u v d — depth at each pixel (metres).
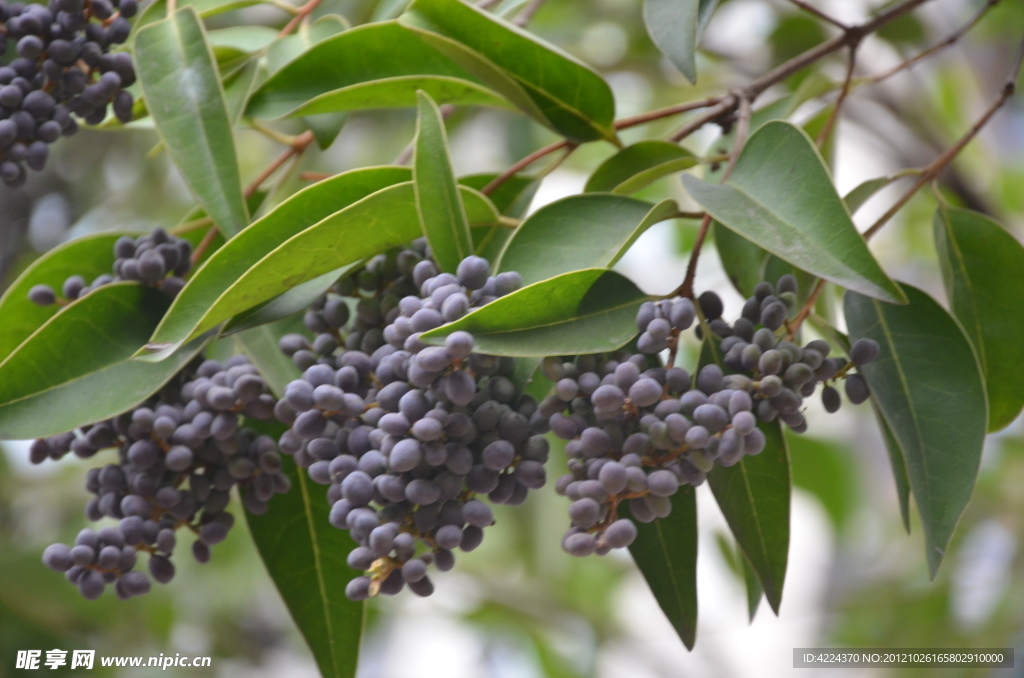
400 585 0.76
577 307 0.77
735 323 0.78
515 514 1.68
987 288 0.87
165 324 0.79
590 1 1.58
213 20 1.34
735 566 1.60
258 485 0.81
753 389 0.76
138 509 0.80
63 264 0.87
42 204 1.70
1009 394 0.86
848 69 0.88
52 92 0.83
